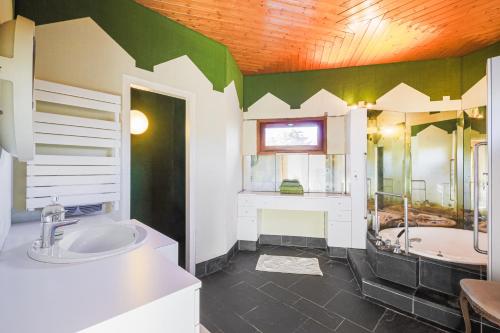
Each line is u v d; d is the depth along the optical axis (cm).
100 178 180
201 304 217
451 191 339
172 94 245
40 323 55
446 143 339
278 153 383
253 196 349
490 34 273
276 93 386
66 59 173
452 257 205
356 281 258
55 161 159
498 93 156
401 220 337
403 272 216
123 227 137
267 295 232
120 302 64
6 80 80
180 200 271
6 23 84
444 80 339
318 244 364
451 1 214
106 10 195
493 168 158
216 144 290
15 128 84
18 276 78
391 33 269
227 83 304
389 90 353
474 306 141
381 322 191
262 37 279
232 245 329
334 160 367
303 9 226
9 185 134
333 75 369
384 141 340
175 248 122
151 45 225
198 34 268
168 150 272
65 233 122
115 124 188
